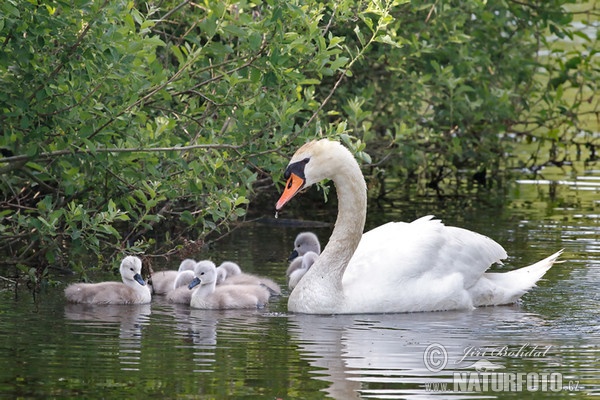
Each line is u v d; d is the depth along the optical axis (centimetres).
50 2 1320
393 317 1416
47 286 1586
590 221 2072
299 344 1234
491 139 2517
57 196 1573
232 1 1383
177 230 1905
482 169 2600
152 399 1005
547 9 2366
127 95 1405
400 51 2144
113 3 1341
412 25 2175
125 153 1428
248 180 1513
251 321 1383
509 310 1466
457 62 2241
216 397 1012
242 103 1495
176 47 1453
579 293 1539
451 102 2239
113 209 1452
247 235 1994
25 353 1170
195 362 1141
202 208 1619
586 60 2512
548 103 2564
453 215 2148
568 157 2872
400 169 2675
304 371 1108
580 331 1312
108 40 1323
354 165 1475
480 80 2384
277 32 1409
